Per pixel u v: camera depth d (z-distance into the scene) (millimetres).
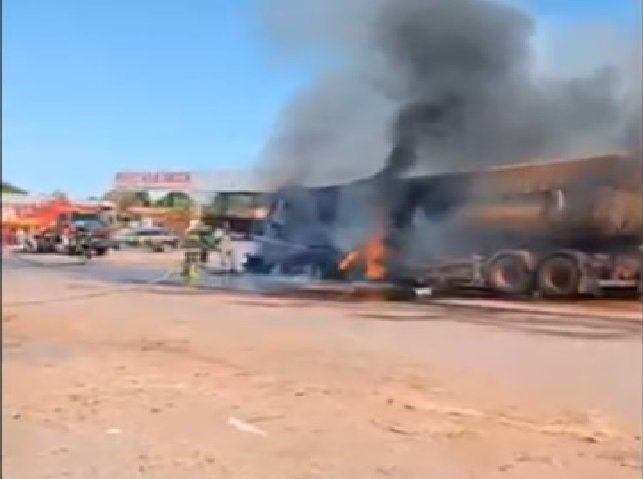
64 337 11320
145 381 8172
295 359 9695
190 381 8211
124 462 5398
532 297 17453
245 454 5602
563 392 7840
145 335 11641
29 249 34938
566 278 17062
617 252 16750
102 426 6348
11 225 35500
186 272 23312
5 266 27188
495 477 5172
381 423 6520
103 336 11500
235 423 6484
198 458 5547
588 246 17047
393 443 5930
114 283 21047
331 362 9477
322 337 11586
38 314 14016
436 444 5926
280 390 7785
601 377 8633
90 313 14273
